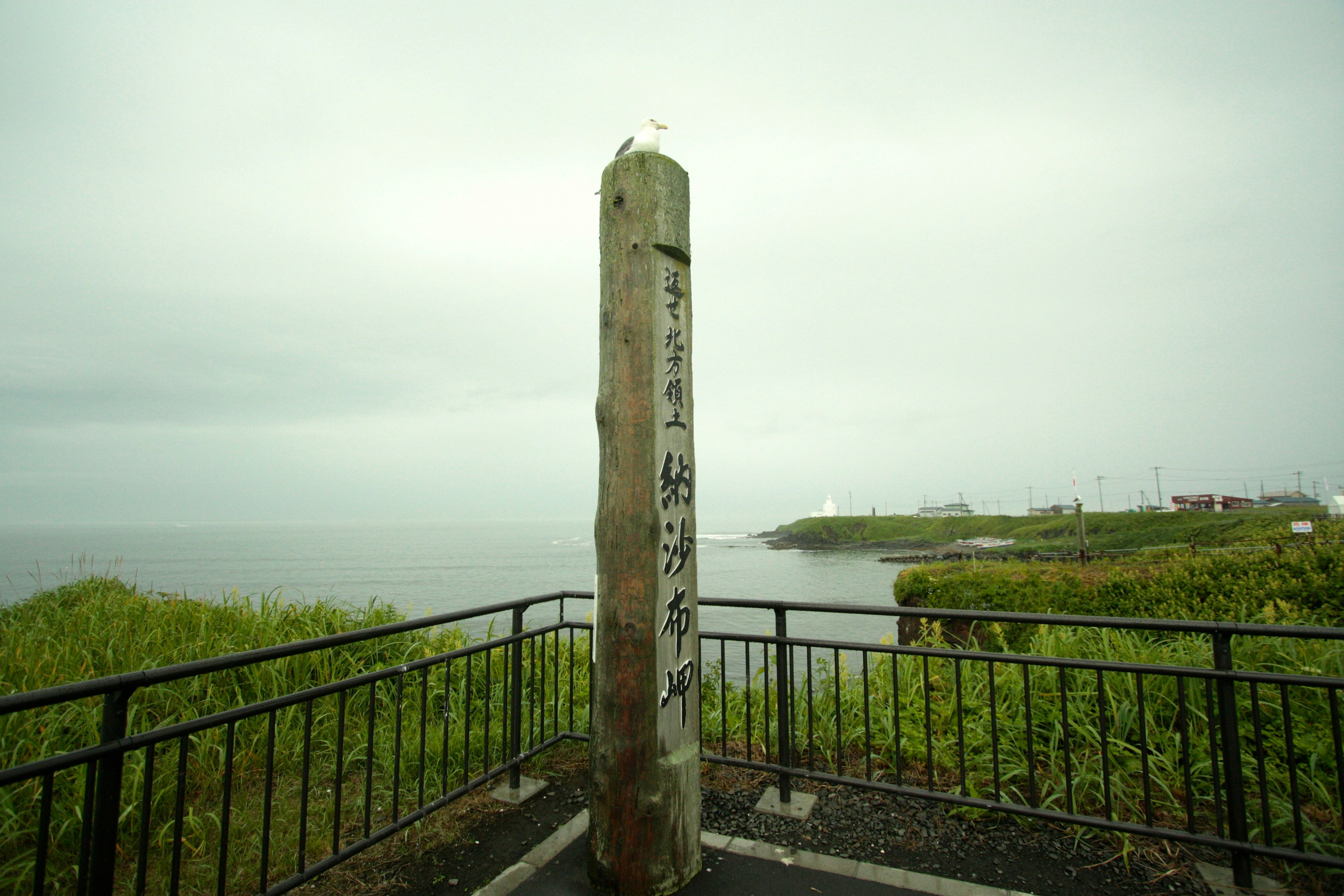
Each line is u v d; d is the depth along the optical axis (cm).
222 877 250
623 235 302
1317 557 854
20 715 377
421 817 322
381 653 569
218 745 407
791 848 330
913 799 379
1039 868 310
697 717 315
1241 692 436
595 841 294
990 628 692
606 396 299
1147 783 307
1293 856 281
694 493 320
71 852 326
